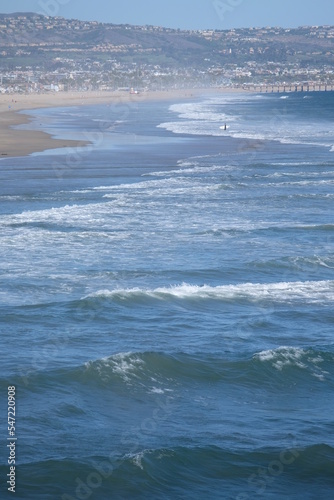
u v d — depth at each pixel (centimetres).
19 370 1944
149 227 3744
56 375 1912
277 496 1399
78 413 1717
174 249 3306
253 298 2639
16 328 2283
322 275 2984
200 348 2152
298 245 3434
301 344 2220
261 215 4116
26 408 1728
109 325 2338
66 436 1595
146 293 2614
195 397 1841
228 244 3422
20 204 4356
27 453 1508
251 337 2269
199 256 3197
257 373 1988
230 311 2519
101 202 4422
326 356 2083
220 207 4325
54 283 2748
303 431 1658
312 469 1491
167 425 1667
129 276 2872
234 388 1906
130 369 1956
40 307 2467
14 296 2584
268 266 3067
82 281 2786
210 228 3744
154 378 1933
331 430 1667
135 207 4262
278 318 2450
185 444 1567
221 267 3033
